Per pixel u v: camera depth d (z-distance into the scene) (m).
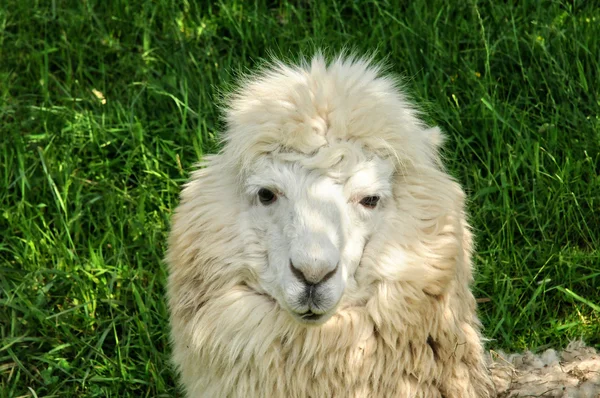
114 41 21.45
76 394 15.97
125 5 22.00
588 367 14.02
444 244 12.21
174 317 12.76
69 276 17.03
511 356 15.02
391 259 12.05
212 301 12.34
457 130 18.70
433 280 12.12
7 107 19.95
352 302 12.13
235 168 12.41
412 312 12.09
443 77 19.75
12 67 21.05
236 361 12.30
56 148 19.31
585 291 17.00
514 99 19.67
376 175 12.00
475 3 20.11
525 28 20.30
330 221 11.59
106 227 17.97
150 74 20.50
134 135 19.17
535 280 17.09
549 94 18.98
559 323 16.52
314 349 11.99
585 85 18.75
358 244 11.98
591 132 18.33
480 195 17.92
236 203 12.35
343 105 11.98
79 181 18.55
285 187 11.84
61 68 21.00
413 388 12.37
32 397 15.85
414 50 19.88
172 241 12.71
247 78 14.45
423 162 12.39
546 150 18.25
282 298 11.62
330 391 12.23
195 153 18.84
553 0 20.23
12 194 18.44
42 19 21.72
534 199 17.55
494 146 18.56
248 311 12.13
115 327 16.64
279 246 11.81
